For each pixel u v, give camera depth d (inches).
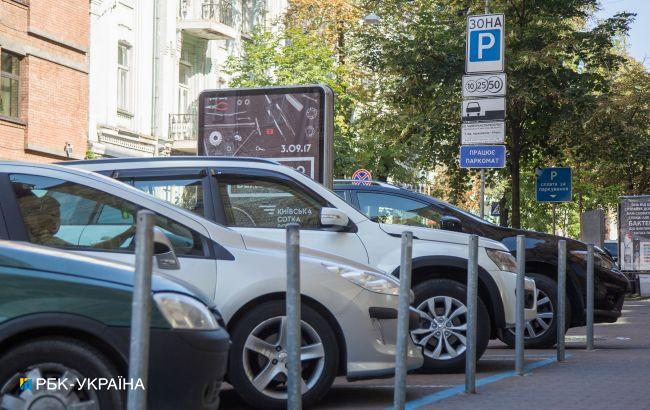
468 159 1007.6
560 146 1574.8
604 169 2010.3
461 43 1466.5
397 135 1563.7
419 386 482.6
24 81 1342.3
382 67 1533.0
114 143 1609.3
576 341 776.3
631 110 1817.2
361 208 613.3
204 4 1887.3
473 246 459.2
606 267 724.0
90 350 286.8
